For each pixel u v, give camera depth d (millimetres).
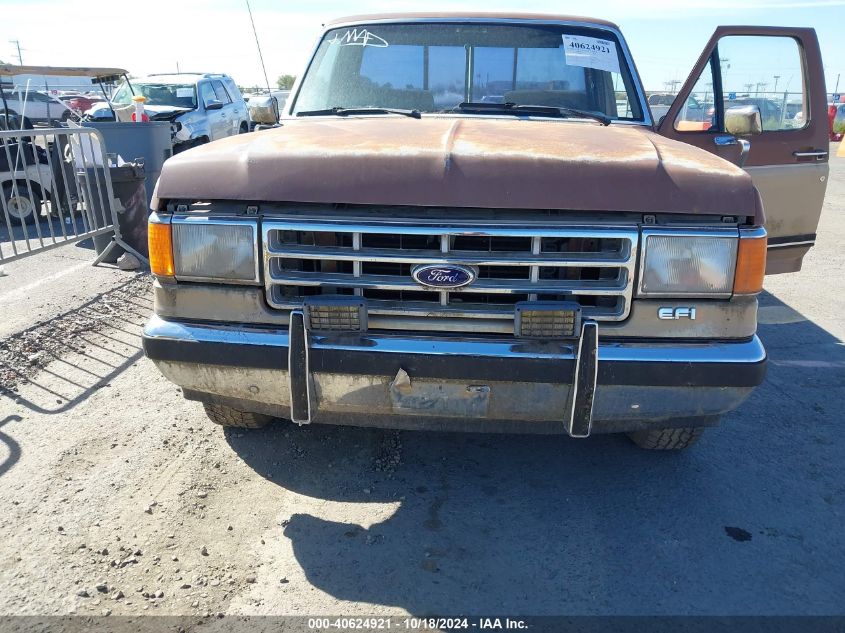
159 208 2736
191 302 2744
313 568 2697
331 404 2738
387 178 2527
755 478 3410
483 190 2496
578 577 2680
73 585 2574
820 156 5129
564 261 2541
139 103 12195
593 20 4246
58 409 4016
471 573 2691
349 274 2635
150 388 4320
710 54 4598
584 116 3900
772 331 5664
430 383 2635
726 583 2662
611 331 2619
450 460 3498
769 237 5152
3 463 3410
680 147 2984
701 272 2568
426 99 4031
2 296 6227
